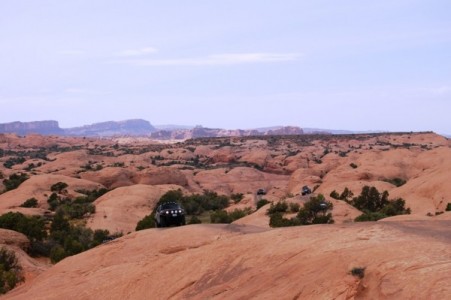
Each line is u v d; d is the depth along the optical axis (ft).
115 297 53.06
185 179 335.26
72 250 126.62
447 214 103.40
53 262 125.90
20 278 101.45
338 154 468.75
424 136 610.65
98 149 641.40
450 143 574.15
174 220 87.92
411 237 37.09
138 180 317.42
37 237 143.43
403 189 192.24
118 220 200.75
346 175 277.64
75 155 446.60
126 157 484.74
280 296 35.01
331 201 150.92
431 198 175.42
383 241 36.96
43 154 579.07
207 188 347.56
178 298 45.55
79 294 57.00
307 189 186.19
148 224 140.15
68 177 285.84
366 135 647.56
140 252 63.67
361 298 30.19
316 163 440.45
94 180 309.42
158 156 519.60
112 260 65.36
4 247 114.11
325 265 35.94
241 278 41.98
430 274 28.17
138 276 54.19
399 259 31.53
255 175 404.98
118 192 247.50
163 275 51.11
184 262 51.03
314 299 32.45
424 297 26.25
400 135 629.10
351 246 37.65
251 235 50.49
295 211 150.82
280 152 547.08
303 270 37.14
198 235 62.28
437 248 32.50
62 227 166.61
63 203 236.63
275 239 46.42
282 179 416.46
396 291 28.17
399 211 158.61
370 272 31.63
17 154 579.07
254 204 215.72
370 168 290.56
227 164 479.00
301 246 41.91
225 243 50.52
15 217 152.66
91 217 203.41
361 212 144.25
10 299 65.57
